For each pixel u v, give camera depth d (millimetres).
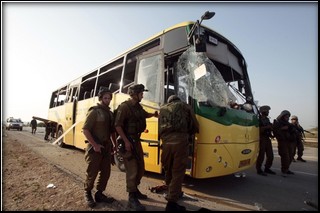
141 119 4074
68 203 4004
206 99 4758
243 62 6766
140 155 4051
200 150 4516
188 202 4270
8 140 15625
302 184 5832
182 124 3746
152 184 5461
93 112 3980
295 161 9750
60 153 10344
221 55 5855
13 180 5629
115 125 3891
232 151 4984
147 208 3865
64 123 11969
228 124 4965
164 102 5113
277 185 5699
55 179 5535
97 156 3936
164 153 3816
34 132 26203
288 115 6938
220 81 5133
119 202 4113
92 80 9547
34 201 4180
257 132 6152
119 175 6305
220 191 5117
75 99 10906
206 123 4582
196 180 5969
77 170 6809
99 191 4098
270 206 4242
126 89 6727
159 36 6016
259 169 6918
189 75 4930
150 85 5590
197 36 4941
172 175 3723
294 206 4266
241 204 4316
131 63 6977
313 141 19422
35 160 8156
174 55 5461
